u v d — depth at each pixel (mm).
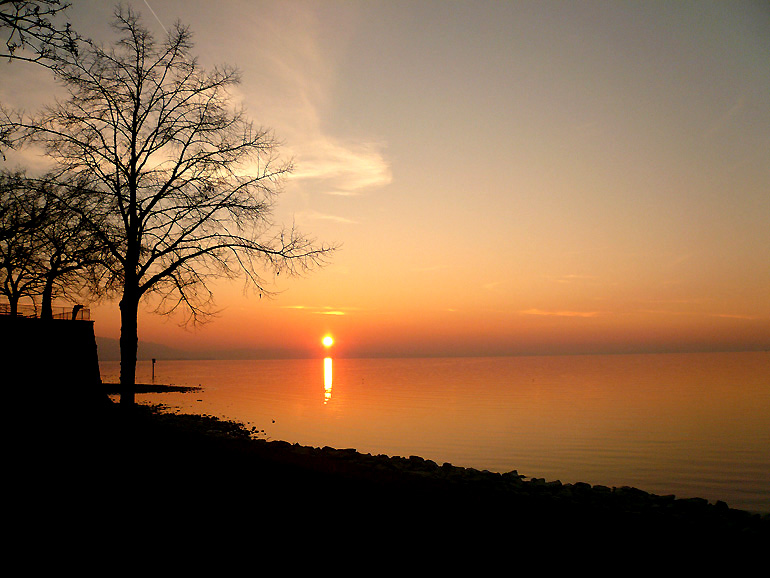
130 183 18203
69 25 9156
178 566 6430
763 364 164875
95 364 26734
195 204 18750
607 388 69875
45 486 9773
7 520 7887
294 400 54469
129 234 18062
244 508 8820
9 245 17719
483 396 58312
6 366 21750
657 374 108500
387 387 76188
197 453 13461
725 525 10992
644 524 9820
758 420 36594
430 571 6570
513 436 29938
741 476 20031
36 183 17312
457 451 25250
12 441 14164
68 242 18125
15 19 8570
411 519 8648
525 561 7078
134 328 18422
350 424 34906
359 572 6445
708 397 55031
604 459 23297
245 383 90750
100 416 19516
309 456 16703
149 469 11320
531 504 10969
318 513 8711
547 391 65375
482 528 8398
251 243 19984
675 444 27250
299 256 20250
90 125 18047
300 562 6680
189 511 8555
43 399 22047
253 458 13719
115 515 8266
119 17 18078
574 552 7555
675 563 7352
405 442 27797
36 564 6359
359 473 13211
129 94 18156
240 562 6609
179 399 55844
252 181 20031
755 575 7023
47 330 23781
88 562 6473
